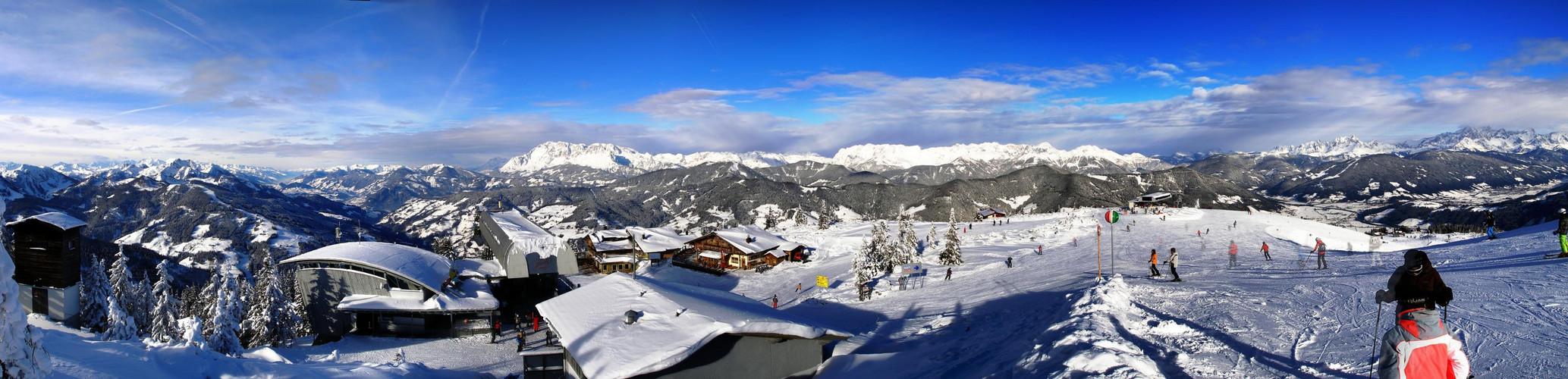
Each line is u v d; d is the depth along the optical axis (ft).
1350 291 65.10
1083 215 353.51
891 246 212.84
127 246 554.46
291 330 143.54
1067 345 50.01
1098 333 52.80
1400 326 27.45
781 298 196.95
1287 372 40.63
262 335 135.33
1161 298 72.79
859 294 158.40
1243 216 309.83
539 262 185.47
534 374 79.77
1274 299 65.41
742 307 87.76
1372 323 50.11
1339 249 174.60
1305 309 58.29
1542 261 72.18
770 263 274.77
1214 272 101.09
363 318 149.38
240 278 166.81
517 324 150.30
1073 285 107.34
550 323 83.20
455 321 148.05
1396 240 199.41
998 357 58.29
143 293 132.98
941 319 99.30
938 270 197.88
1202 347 48.37
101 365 49.34
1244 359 44.37
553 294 200.64
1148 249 185.06
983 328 83.05
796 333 73.41
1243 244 188.75
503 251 191.31
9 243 83.56
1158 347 49.26
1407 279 27.68
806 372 76.07
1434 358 26.43
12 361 28.81
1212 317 59.16
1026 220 382.22
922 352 73.51
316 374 65.57
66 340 54.65
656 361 63.82
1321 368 40.78
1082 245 217.97
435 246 303.27
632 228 328.90
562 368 79.66
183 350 58.49
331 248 163.12
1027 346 57.52
